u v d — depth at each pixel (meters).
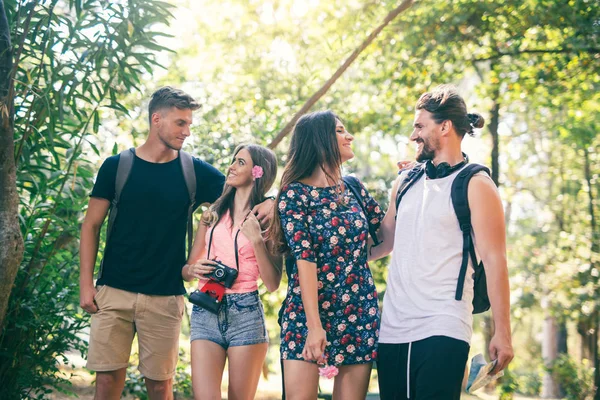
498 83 9.76
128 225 4.01
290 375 3.20
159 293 4.03
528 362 20.23
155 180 4.03
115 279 4.02
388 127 10.01
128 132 7.87
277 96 8.48
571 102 10.34
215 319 3.80
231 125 7.62
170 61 9.28
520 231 20.33
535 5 8.11
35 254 4.63
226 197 3.95
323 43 8.68
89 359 4.02
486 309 2.99
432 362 2.86
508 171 18.62
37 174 4.81
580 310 12.69
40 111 4.55
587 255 12.88
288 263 3.41
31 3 4.23
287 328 3.24
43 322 4.69
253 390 3.84
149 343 4.07
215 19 9.23
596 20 8.02
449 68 9.59
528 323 22.62
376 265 9.43
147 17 4.61
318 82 8.81
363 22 8.62
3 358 4.76
